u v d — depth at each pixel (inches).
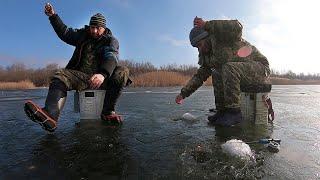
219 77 164.1
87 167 93.6
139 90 585.6
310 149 114.0
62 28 157.2
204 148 111.6
